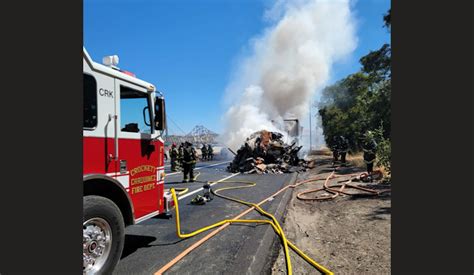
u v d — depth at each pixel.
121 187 3.68
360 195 8.30
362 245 4.62
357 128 21.77
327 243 4.84
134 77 4.16
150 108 4.45
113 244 3.42
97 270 3.22
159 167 4.64
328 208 7.30
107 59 3.85
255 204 7.58
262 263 4.03
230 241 4.82
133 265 3.94
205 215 6.60
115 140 3.68
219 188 10.43
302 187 10.78
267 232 5.29
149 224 5.89
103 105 3.53
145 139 4.28
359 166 15.88
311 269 3.90
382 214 6.19
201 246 4.62
